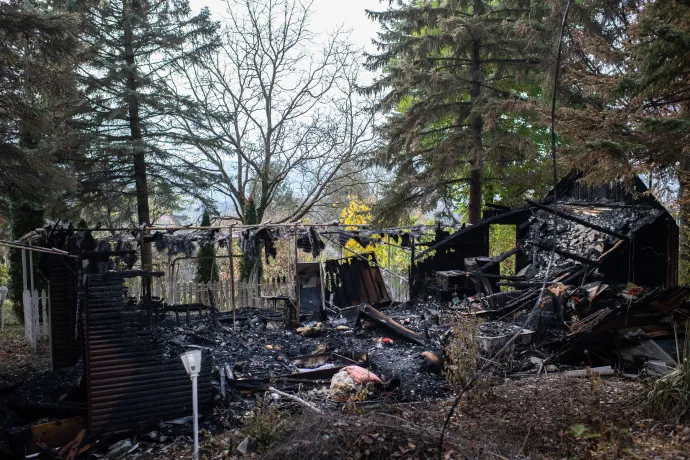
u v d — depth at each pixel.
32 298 10.52
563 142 15.14
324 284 11.15
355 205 21.84
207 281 16.56
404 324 9.12
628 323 6.98
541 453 4.14
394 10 14.40
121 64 15.09
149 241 9.00
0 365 9.05
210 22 16.72
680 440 4.22
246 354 7.43
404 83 14.45
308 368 7.00
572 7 11.55
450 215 16.88
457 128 15.43
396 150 15.20
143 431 5.30
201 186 16.53
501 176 15.02
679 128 6.29
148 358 5.52
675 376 5.02
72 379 6.93
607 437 4.05
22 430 5.27
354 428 4.14
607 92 7.21
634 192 7.48
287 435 4.63
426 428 4.38
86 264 6.48
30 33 9.05
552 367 6.87
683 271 12.31
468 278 10.56
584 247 9.74
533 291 8.73
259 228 9.36
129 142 15.01
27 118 9.91
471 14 15.17
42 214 13.76
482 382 5.59
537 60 13.46
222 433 5.25
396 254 19.72
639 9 10.10
